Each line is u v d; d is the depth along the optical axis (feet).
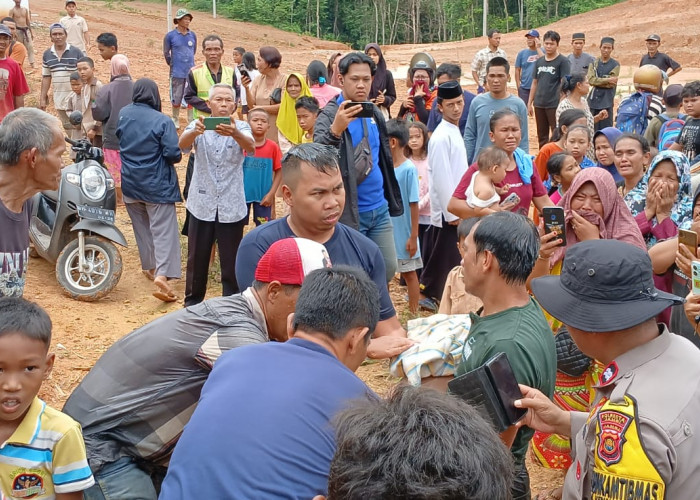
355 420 5.99
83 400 11.41
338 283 9.74
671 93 32.63
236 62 54.49
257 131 27.78
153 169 25.49
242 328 11.11
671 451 8.26
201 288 25.13
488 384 9.67
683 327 15.47
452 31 209.26
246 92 42.52
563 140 27.53
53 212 27.14
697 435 8.39
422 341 12.81
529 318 11.27
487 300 11.68
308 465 8.38
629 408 8.49
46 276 27.91
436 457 5.52
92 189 26.05
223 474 8.32
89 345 22.54
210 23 161.07
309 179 14.02
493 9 209.97
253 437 8.44
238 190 24.47
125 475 11.21
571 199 16.96
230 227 24.47
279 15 185.78
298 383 8.86
